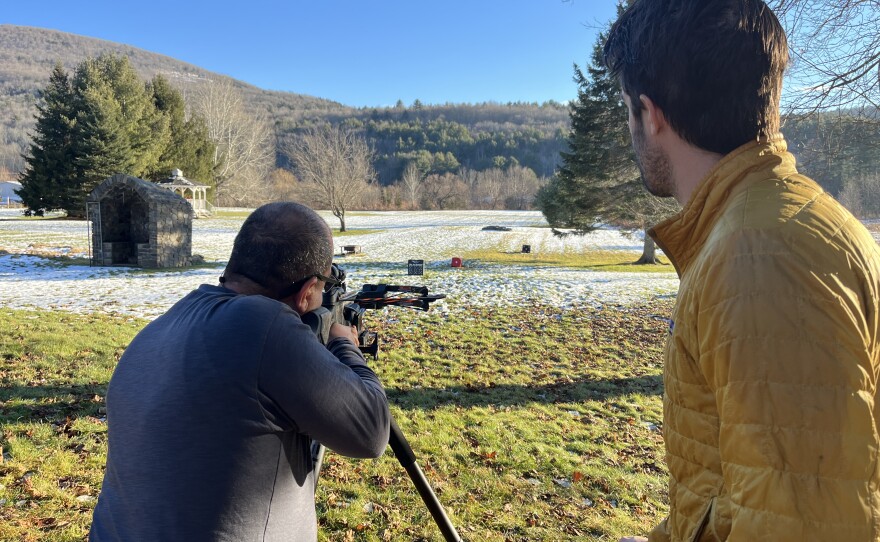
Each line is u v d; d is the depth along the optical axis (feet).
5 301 40.11
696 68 3.35
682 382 3.52
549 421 20.38
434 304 44.88
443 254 99.19
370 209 289.53
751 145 3.42
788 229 2.93
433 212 266.16
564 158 83.41
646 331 37.81
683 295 3.50
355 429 4.28
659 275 73.36
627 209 78.38
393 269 75.56
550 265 85.46
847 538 2.61
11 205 231.71
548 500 14.32
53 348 24.86
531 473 15.79
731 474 2.90
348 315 5.97
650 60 3.60
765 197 3.17
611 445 18.60
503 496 14.26
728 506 3.18
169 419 3.92
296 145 266.57
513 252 105.50
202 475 3.83
